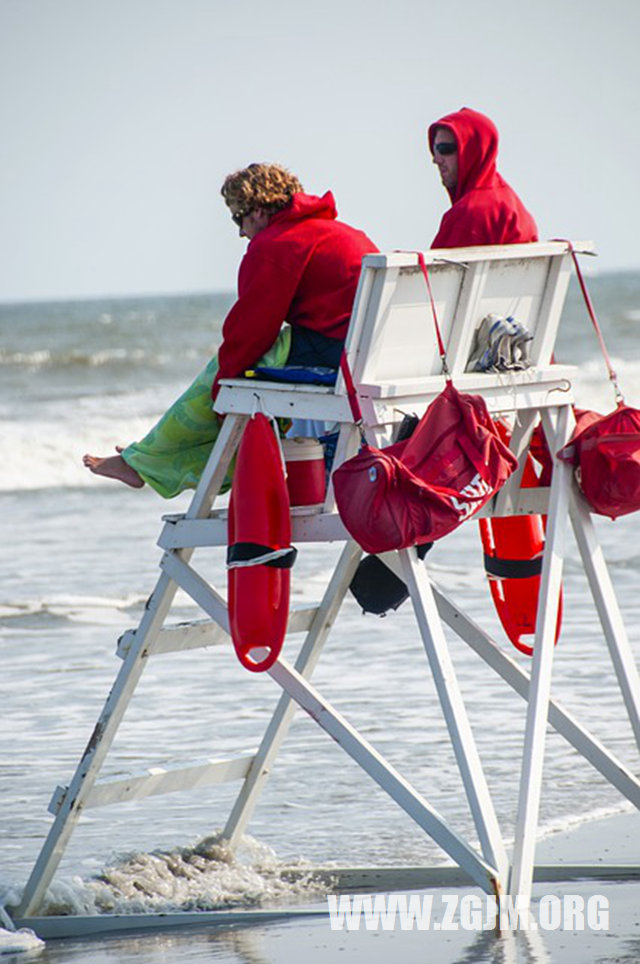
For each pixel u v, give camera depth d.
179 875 19.27
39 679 32.56
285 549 16.02
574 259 17.41
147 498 69.38
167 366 152.50
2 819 22.34
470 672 32.00
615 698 28.72
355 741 16.08
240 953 15.71
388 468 14.80
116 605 41.78
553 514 17.00
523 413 17.44
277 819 22.33
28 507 66.50
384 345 15.98
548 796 23.06
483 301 16.78
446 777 23.98
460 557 47.53
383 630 36.94
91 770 17.64
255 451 16.19
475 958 14.86
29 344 190.62
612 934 15.58
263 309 16.91
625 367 135.62
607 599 17.14
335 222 17.56
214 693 30.80
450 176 18.22
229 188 17.67
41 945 16.73
